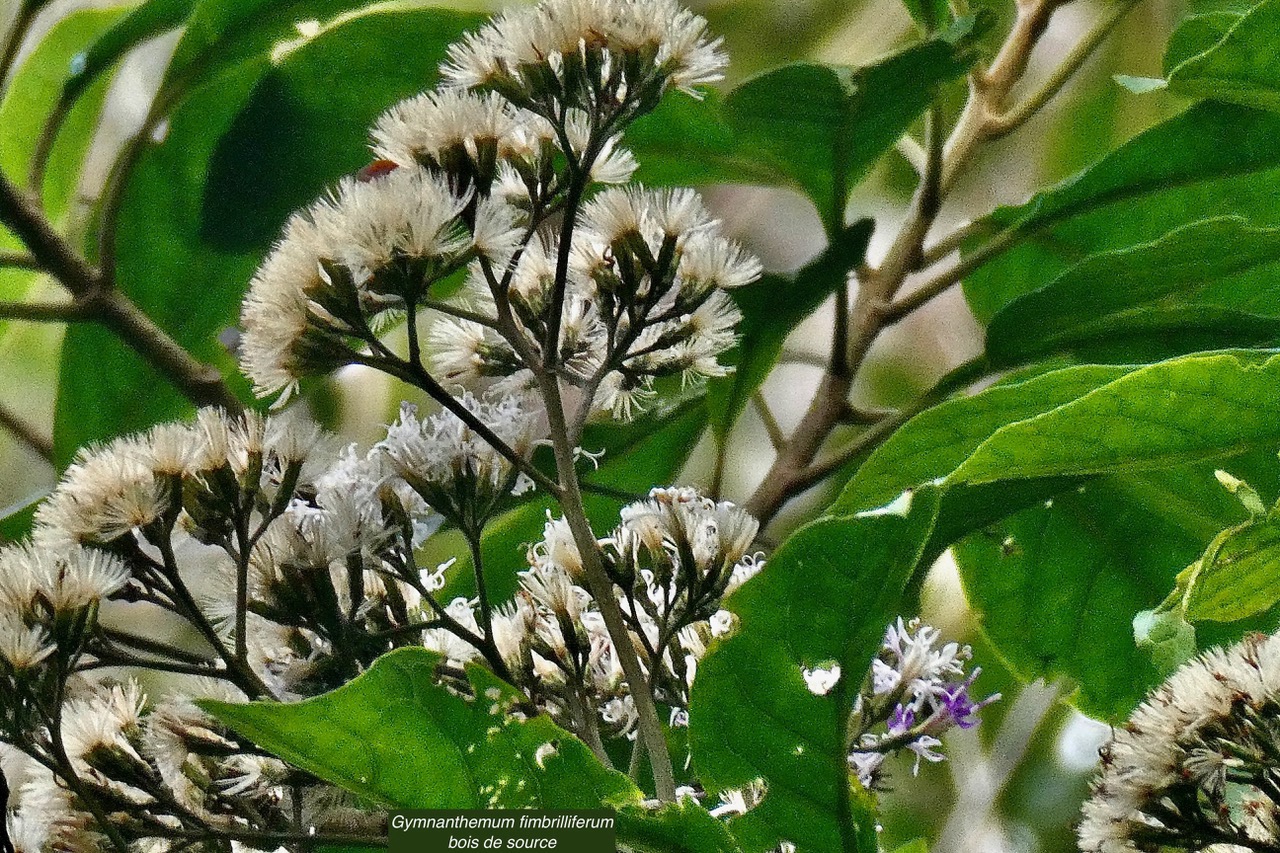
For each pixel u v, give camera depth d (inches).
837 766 44.6
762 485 50.8
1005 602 50.9
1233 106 50.2
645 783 47.9
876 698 46.8
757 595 44.3
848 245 50.6
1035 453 45.7
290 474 46.3
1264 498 49.6
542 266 46.8
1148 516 50.3
